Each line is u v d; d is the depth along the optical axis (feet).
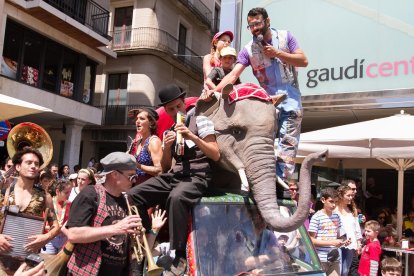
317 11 34.76
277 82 15.78
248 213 12.56
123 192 11.96
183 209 11.46
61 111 61.41
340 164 35.17
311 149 24.32
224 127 12.86
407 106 30.71
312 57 34.73
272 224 11.69
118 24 82.58
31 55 57.72
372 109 32.81
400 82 31.32
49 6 55.16
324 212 21.25
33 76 57.77
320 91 34.24
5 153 58.23
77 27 60.29
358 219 24.67
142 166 15.02
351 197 22.62
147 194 12.54
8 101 23.76
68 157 63.98
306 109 34.78
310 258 13.32
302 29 35.22
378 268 23.32
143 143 16.43
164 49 80.33
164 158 13.69
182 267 11.16
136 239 11.11
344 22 33.76
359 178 40.55
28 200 14.66
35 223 14.01
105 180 11.75
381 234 27.53
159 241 13.79
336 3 34.14
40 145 17.42
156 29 79.61
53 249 20.11
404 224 31.99
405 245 24.85
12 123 63.21
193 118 13.64
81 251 10.87
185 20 89.04
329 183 40.32
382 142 22.70
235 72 15.67
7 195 14.44
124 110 79.20
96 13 68.59
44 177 23.47
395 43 31.76
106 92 82.07
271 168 12.42
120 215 11.46
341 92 33.35
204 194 12.61
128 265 11.61
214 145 12.58
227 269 11.22
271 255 12.27
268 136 12.69
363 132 23.77
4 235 13.05
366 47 32.78
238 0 37.06
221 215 12.02
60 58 62.44
